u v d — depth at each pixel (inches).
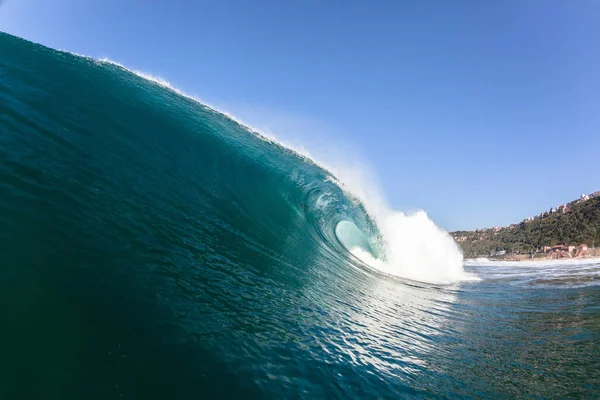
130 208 289.9
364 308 337.1
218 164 506.6
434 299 471.2
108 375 139.4
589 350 294.2
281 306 259.8
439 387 210.1
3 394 116.3
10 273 167.5
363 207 714.8
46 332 146.5
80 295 175.0
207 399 146.6
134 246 241.6
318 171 708.7
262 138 714.2
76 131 355.3
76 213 239.3
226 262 293.1
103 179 307.3
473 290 600.4
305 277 355.9
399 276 577.9
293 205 555.2
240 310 227.1
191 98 682.2
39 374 128.1
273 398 160.1
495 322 384.2
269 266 336.2
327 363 203.9
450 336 313.7
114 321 168.6
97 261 205.8
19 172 246.5
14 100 346.3
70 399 124.1
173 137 485.7
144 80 618.2
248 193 495.5
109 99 467.8
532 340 321.4
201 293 225.3
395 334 288.5
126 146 393.1
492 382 225.6
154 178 371.6
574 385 227.0
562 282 738.8
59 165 285.4
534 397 209.3
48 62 462.3
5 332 138.9
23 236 194.2
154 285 210.4
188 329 184.4
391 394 191.5
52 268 182.9
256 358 184.1
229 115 725.9
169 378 149.8
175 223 312.8
